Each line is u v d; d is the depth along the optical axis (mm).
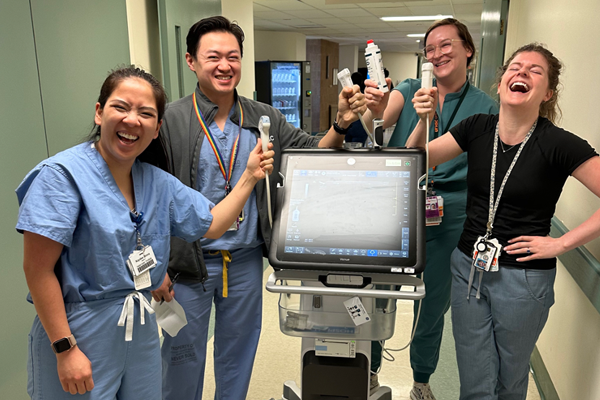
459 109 1970
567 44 2197
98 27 2406
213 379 2391
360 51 17500
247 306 1808
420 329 2070
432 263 1976
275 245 1325
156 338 1346
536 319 1438
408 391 2279
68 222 1109
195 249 1646
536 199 1386
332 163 1383
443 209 1925
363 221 1308
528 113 1386
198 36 1630
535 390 2344
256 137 1771
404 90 2051
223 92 1658
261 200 1734
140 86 1159
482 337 1521
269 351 2654
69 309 1179
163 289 1533
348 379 1581
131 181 1287
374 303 1393
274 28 10688
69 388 1156
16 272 2002
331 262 1282
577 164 1308
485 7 4883
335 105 14789
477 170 1497
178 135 1676
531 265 1407
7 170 1939
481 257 1441
